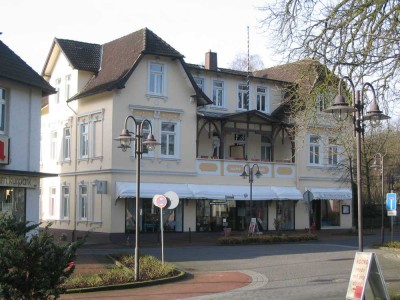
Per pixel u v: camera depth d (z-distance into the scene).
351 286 11.83
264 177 39.25
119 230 33.38
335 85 15.18
